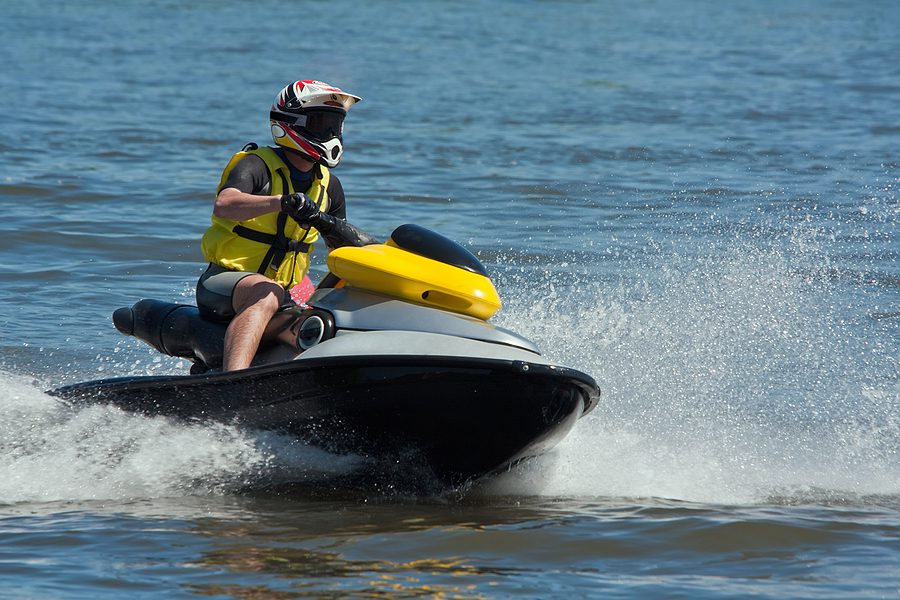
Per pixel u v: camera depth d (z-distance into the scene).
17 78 86.62
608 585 15.95
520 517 19.27
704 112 78.88
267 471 20.61
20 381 26.53
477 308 20.22
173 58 105.06
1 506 19.53
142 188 49.88
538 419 19.70
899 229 43.72
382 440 20.03
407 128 69.31
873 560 17.16
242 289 20.91
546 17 171.75
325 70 99.06
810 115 78.06
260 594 15.38
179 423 20.41
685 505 20.20
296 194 20.05
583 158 60.06
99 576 15.97
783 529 18.50
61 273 36.56
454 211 46.72
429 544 17.61
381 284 20.19
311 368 19.23
